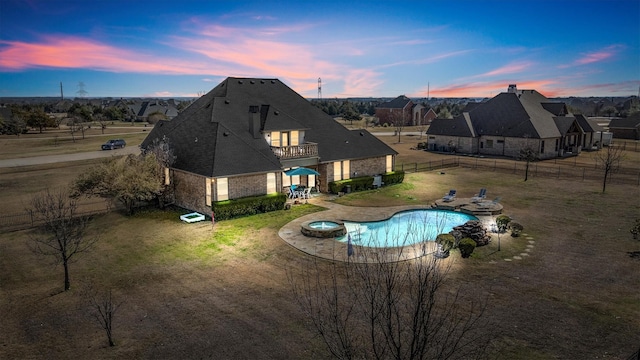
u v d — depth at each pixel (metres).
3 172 51.88
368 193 39.81
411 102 147.12
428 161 61.88
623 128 91.94
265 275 20.88
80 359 14.20
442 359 13.42
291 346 14.78
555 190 40.75
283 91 45.81
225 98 40.19
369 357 13.95
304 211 33.03
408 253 23.56
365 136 44.75
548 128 65.25
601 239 25.98
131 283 20.12
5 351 14.72
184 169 32.81
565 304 17.66
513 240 25.89
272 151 36.19
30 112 118.94
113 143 75.25
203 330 15.90
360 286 19.31
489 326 15.89
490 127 69.81
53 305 18.05
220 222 30.03
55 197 37.69
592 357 14.02
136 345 14.97
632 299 18.08
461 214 32.56
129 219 30.89
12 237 26.92
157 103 192.38
